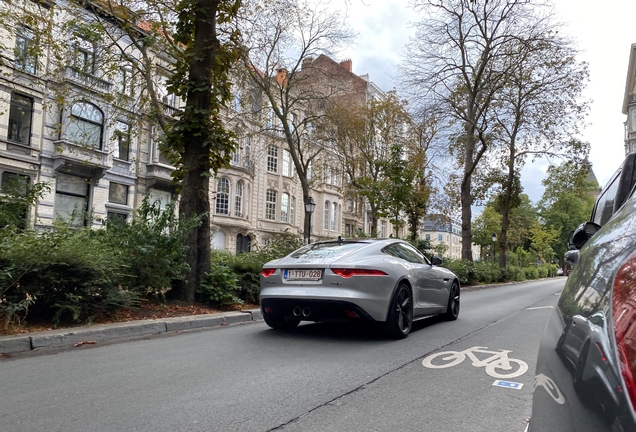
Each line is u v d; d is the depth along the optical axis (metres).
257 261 10.29
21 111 21.25
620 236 1.56
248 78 18.12
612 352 1.11
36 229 7.29
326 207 45.31
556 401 1.35
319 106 23.83
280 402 3.60
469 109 23.36
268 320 6.81
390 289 6.05
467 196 24.28
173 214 8.16
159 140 11.95
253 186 35.91
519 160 27.98
